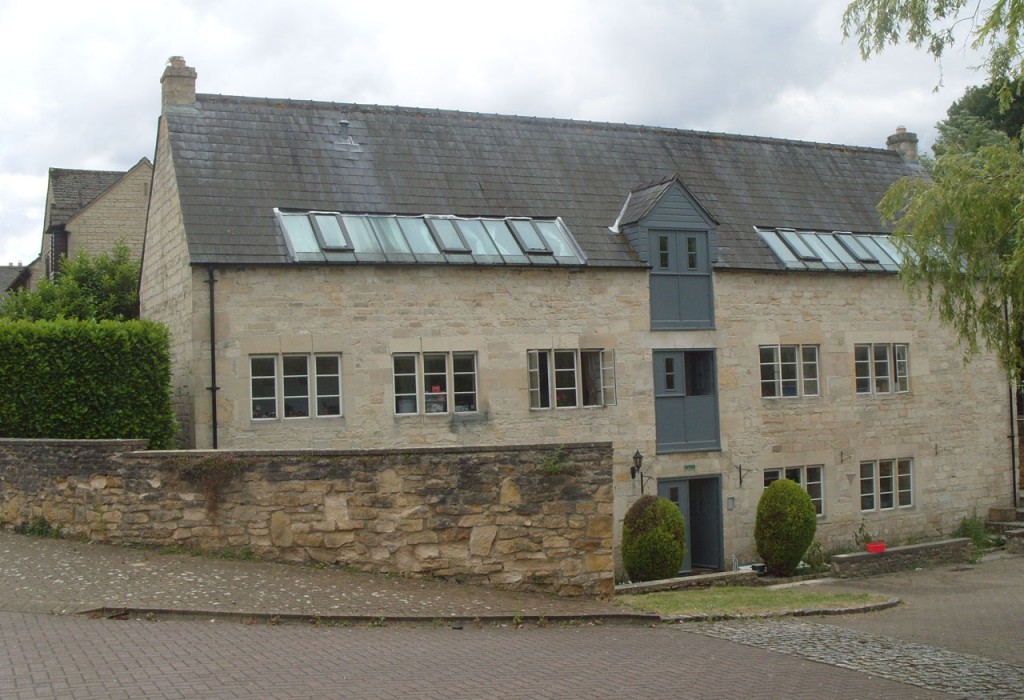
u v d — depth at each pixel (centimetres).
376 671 875
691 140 2405
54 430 1501
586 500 1294
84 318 2417
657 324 2003
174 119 1883
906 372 2316
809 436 2161
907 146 2733
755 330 2108
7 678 780
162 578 1162
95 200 3042
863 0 1203
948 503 2352
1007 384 2462
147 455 1305
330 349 1736
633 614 1225
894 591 1716
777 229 2242
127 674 806
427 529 1259
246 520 1281
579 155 2212
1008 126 3173
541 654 997
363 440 1747
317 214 1819
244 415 1675
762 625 1291
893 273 2278
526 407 1873
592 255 1962
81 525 1348
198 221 1717
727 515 2047
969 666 1073
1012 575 1911
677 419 2016
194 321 1655
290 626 1039
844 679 977
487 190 2022
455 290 1831
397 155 2017
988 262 1244
